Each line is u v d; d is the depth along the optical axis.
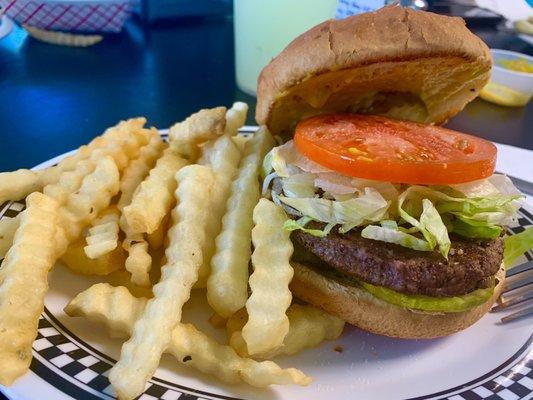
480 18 0.53
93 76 0.40
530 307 0.19
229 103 0.37
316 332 0.17
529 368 0.17
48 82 0.38
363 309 0.17
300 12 0.35
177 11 0.53
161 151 0.22
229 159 0.20
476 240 0.17
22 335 0.14
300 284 0.17
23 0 0.43
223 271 0.16
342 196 0.17
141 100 0.37
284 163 0.18
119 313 0.15
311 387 0.16
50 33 0.45
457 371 0.17
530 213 0.22
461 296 0.17
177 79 0.41
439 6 0.54
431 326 0.17
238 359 0.15
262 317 0.15
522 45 0.49
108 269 0.18
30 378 0.14
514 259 0.21
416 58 0.17
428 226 0.16
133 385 0.13
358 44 0.17
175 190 0.18
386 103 0.21
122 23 0.47
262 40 0.36
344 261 0.16
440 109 0.21
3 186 0.19
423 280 0.15
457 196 0.17
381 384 0.16
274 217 0.17
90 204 0.18
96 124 0.33
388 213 0.17
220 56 0.46
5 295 0.14
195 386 0.15
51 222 0.16
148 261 0.17
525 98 0.39
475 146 0.18
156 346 0.14
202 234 0.17
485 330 0.19
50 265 0.16
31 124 0.32
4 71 0.40
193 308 0.18
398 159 0.16
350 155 0.16
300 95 0.19
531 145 0.34
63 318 0.16
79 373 0.14
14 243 0.16
